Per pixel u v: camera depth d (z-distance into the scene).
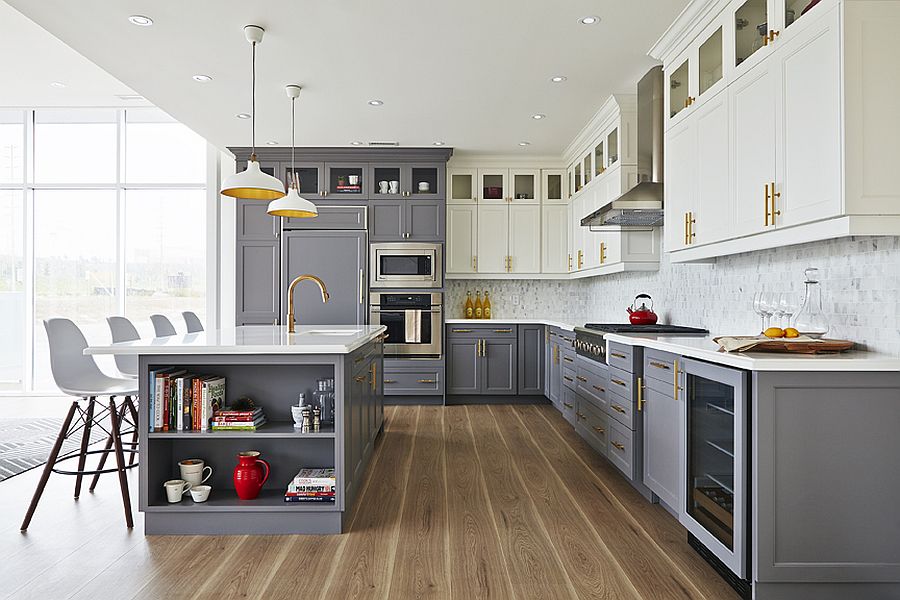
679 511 2.85
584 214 5.95
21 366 7.16
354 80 4.39
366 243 6.45
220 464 3.23
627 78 4.38
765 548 2.19
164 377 2.98
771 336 2.71
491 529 3.03
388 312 6.45
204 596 2.35
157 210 7.25
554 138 6.05
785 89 2.48
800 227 2.42
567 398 5.27
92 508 3.35
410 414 6.02
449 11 3.34
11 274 7.14
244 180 3.62
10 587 2.42
